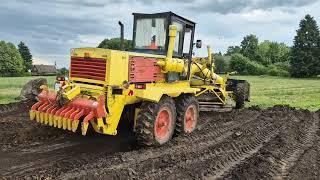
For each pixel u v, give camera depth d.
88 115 7.57
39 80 14.45
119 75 8.02
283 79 54.22
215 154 8.03
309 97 22.67
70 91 7.87
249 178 6.58
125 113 9.22
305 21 68.88
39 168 6.79
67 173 6.48
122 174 6.45
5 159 7.25
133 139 9.09
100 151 8.04
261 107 16.38
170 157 7.57
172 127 8.84
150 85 8.83
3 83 31.02
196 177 6.55
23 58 96.50
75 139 8.88
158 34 9.57
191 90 9.50
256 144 9.23
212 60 13.52
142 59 8.58
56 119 7.89
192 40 10.30
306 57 67.56
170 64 9.12
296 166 7.48
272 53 90.75
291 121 12.45
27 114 11.99
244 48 91.19
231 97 15.19
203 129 10.59
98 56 8.01
